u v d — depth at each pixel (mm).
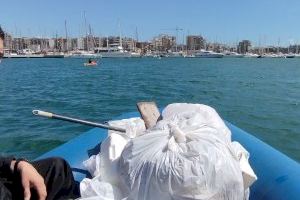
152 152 2502
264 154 3408
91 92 16641
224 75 29391
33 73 31406
